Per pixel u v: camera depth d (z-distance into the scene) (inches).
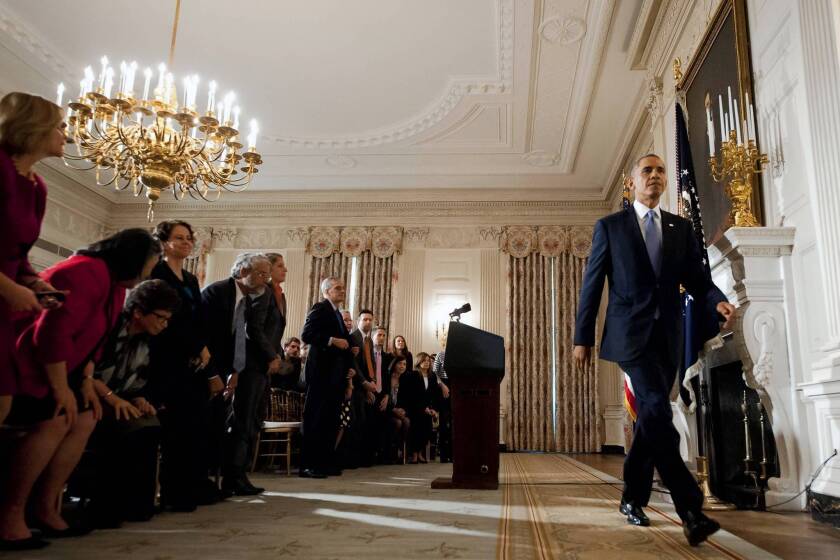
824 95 112.4
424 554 68.6
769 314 122.2
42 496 78.9
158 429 95.0
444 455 298.4
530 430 378.9
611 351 86.5
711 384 143.8
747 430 127.3
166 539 76.7
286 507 107.4
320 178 401.4
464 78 287.6
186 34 259.9
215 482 126.2
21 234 71.0
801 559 69.1
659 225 92.0
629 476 92.9
